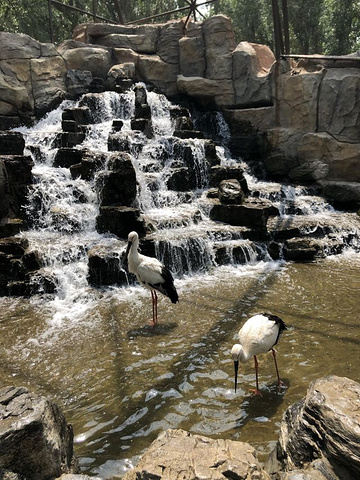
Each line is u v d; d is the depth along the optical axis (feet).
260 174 53.88
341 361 18.67
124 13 92.38
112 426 14.62
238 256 33.04
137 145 44.19
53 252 29.27
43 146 46.75
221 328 22.11
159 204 38.86
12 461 10.03
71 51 60.80
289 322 22.75
